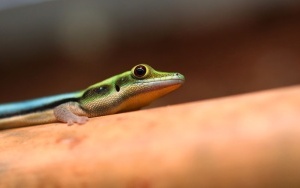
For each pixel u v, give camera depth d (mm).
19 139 97
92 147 84
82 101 127
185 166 73
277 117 69
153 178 75
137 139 80
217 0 276
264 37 270
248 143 69
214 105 80
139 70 126
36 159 88
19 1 266
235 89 261
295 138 66
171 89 126
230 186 69
